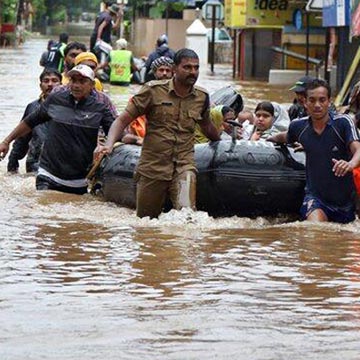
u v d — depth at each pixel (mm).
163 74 23906
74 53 29984
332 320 12055
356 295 13234
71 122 21859
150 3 110875
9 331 11477
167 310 12391
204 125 19562
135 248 16047
